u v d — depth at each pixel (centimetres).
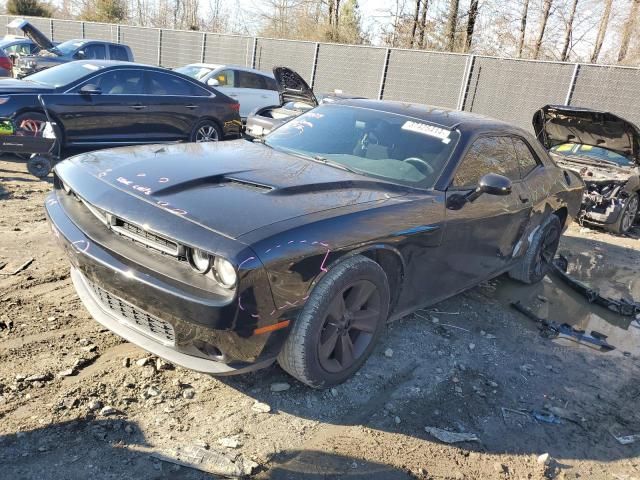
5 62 1478
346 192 332
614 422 336
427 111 441
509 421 321
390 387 336
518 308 484
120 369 311
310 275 275
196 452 258
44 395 281
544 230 520
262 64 2016
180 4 4203
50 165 710
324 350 302
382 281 322
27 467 234
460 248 388
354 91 1814
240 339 259
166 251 270
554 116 791
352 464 266
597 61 2308
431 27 2622
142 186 300
